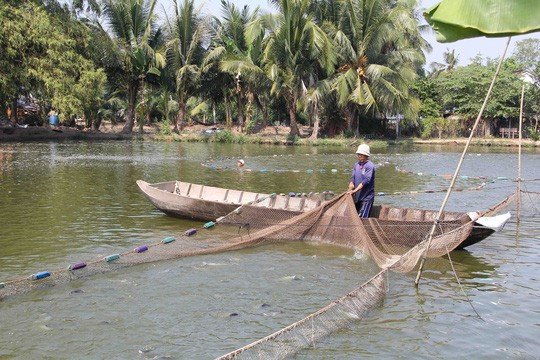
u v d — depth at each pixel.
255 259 10.00
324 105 44.16
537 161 30.45
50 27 35.16
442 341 6.75
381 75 41.00
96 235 11.55
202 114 65.62
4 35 33.59
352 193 10.96
